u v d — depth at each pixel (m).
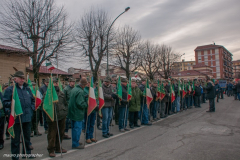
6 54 17.58
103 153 4.81
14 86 4.25
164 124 8.00
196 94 12.98
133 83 7.45
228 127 7.07
